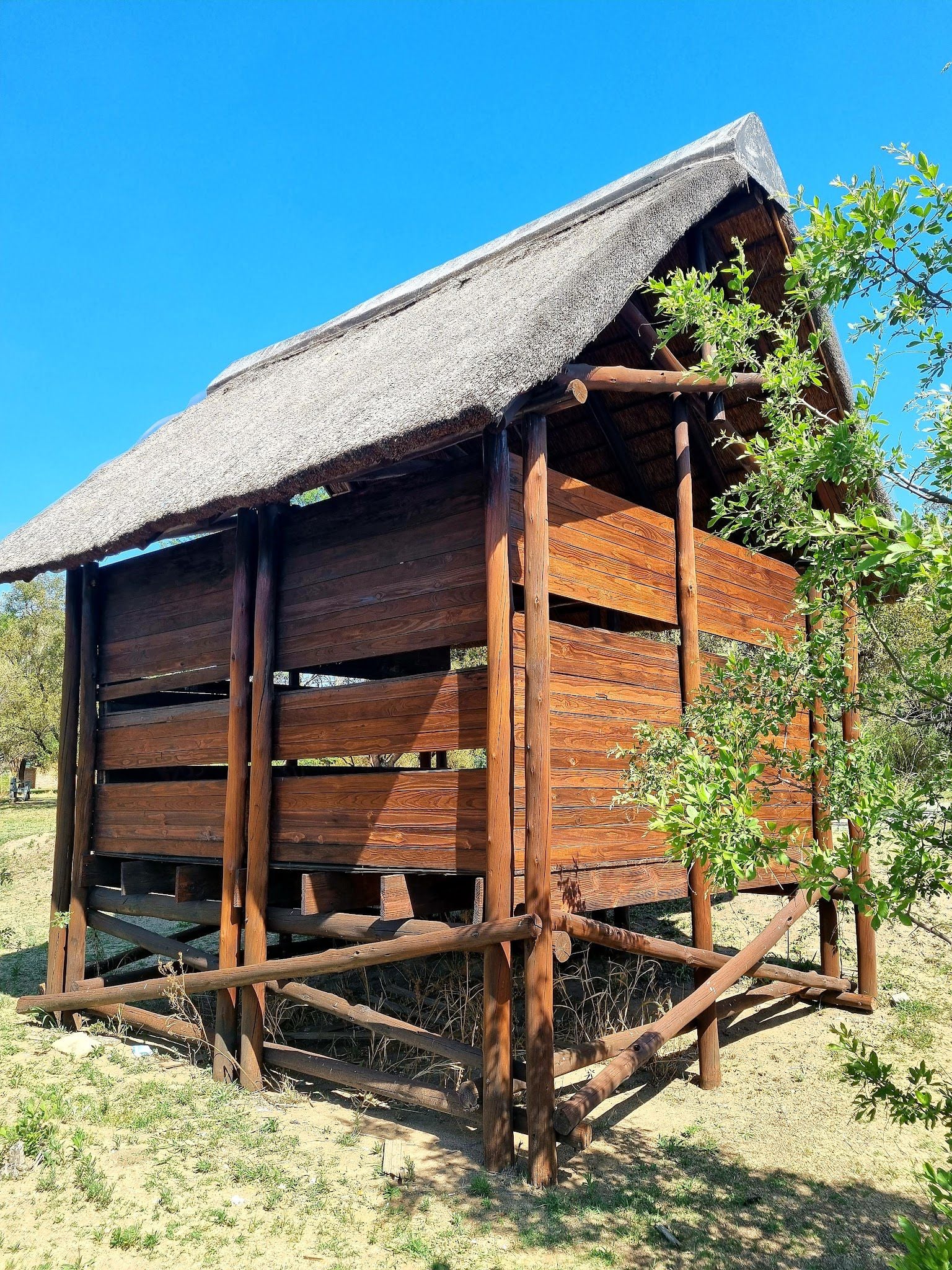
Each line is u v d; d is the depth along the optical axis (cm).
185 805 636
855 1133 494
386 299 805
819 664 296
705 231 630
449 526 495
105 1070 580
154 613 684
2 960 897
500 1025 434
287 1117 502
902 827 247
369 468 464
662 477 778
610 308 475
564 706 499
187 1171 423
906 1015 704
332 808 530
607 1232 376
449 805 471
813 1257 362
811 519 282
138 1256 348
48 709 2419
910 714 271
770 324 326
